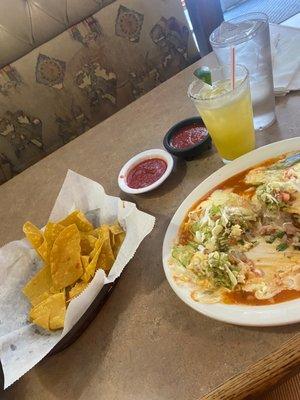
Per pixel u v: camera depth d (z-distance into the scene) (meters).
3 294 0.40
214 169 0.46
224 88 0.43
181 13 0.83
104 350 0.35
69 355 0.36
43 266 0.42
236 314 0.31
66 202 0.46
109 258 0.38
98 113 0.86
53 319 0.35
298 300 0.30
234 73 0.42
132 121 0.60
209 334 0.32
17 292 0.40
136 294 0.38
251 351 0.29
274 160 0.41
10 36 0.75
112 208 0.42
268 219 0.37
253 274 0.33
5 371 0.33
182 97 0.59
